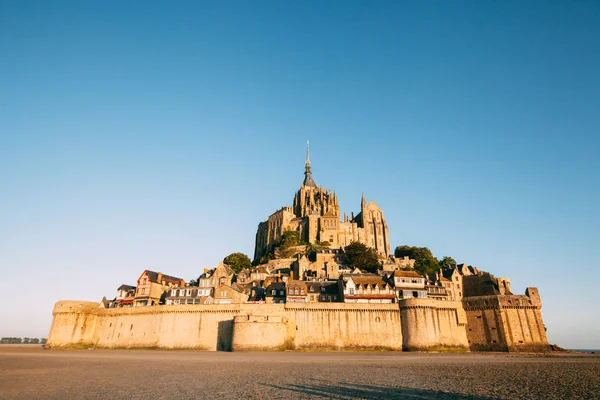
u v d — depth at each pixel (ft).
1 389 121.60
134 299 415.03
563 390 118.93
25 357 238.68
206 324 314.14
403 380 136.87
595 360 229.86
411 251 589.32
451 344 304.50
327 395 109.29
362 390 116.98
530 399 105.29
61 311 356.38
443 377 145.18
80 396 110.01
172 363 194.80
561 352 316.40
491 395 110.83
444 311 312.29
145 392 114.73
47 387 124.67
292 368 172.04
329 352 289.33
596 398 106.73
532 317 313.94
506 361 214.48
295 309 309.63
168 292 396.78
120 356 244.22
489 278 451.12
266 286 409.28
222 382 132.16
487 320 315.58
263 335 288.30
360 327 305.94
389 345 301.84
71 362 203.62
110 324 354.54
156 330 323.57
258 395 109.29
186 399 104.68
